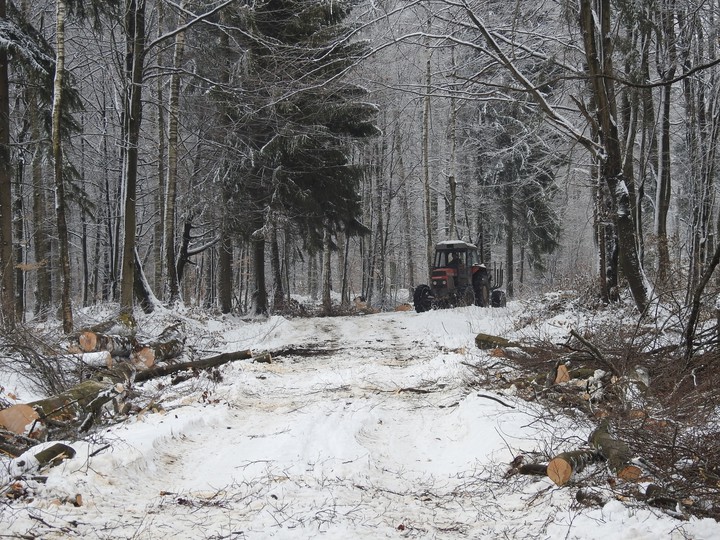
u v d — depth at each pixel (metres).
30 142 15.75
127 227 16.67
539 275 38.09
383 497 5.37
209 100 22.86
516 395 8.52
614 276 15.68
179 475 6.03
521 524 4.69
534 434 6.57
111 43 20.66
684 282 14.55
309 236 28.92
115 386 8.13
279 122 22.92
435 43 15.33
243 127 23.97
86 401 7.38
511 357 10.24
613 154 13.44
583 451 5.44
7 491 4.94
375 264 38.41
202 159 25.86
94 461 5.69
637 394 7.39
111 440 6.41
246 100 21.50
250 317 25.45
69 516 4.66
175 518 4.76
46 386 8.80
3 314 10.59
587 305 16.16
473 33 15.65
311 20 20.94
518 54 15.20
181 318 17.62
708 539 4.10
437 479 6.00
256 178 25.00
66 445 5.81
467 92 14.51
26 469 5.38
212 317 21.39
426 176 30.48
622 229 13.50
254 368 12.12
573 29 15.09
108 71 23.52
